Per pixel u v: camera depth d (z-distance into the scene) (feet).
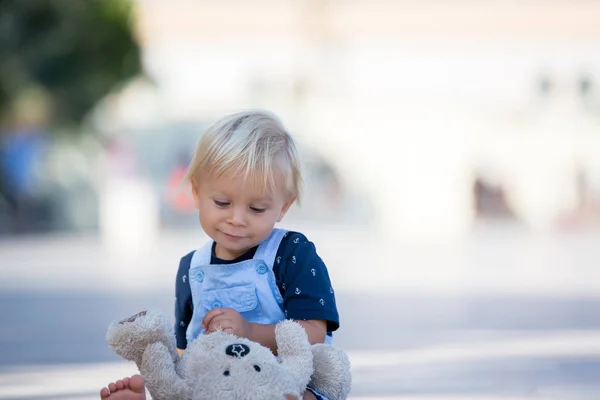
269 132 12.75
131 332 12.00
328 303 12.80
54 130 98.17
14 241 88.12
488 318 37.65
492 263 68.03
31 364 25.91
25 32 89.76
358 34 138.00
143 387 11.64
